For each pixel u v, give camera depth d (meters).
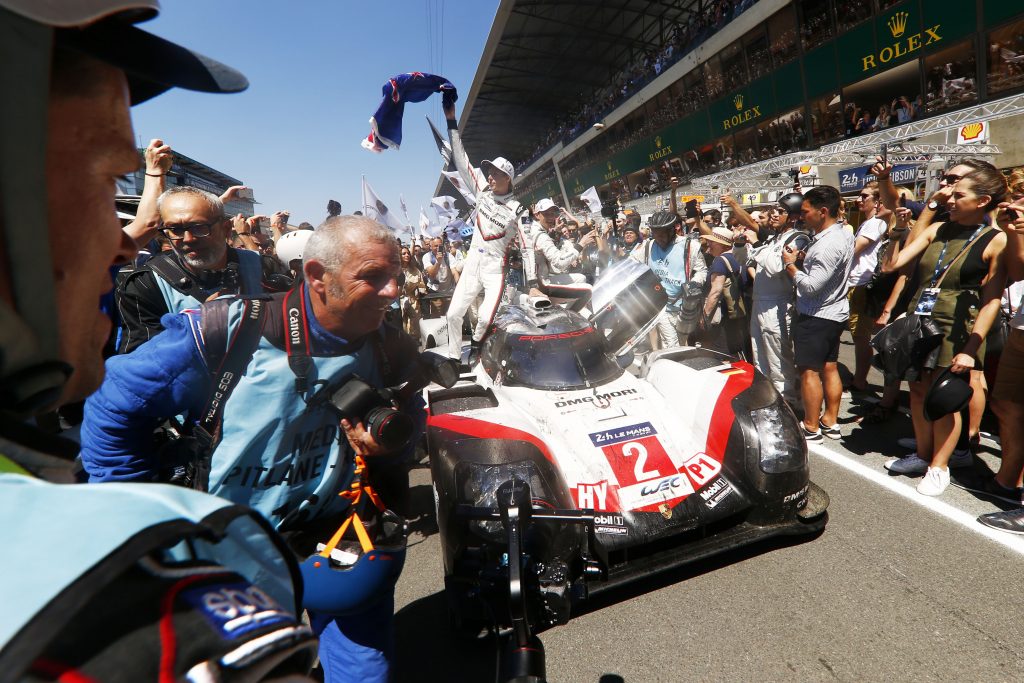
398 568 1.29
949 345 3.23
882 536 2.93
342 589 1.23
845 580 2.61
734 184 11.24
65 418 3.23
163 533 0.36
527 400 3.53
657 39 26.42
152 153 2.49
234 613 0.38
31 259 0.36
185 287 2.74
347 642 1.35
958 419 3.24
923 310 3.34
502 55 27.91
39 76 0.35
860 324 5.16
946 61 12.25
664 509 2.70
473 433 2.66
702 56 19.41
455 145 4.70
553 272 5.73
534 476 2.41
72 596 0.30
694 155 21.81
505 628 1.78
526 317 4.06
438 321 6.99
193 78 0.52
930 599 2.45
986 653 2.13
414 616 2.72
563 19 24.22
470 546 2.26
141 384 1.17
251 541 0.49
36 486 0.38
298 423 1.23
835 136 15.56
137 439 1.27
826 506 2.94
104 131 0.46
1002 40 11.10
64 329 0.45
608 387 3.60
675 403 3.33
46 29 0.35
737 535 2.76
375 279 1.14
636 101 24.27
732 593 2.60
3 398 0.37
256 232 5.21
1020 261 2.74
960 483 3.43
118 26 0.46
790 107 16.66
